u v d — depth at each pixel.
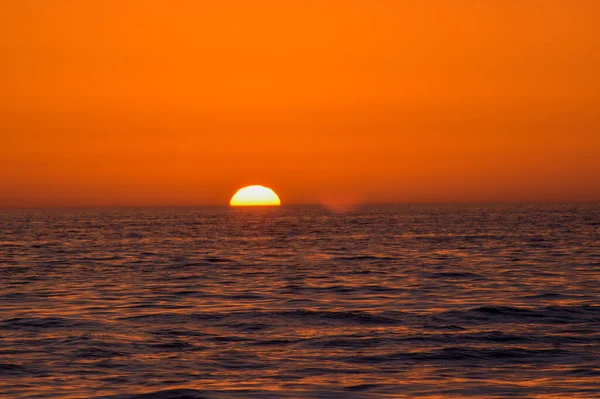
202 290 124.00
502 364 65.62
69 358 67.75
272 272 157.88
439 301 107.12
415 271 156.50
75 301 109.06
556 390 56.09
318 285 131.00
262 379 60.19
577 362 66.00
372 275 148.88
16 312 96.94
